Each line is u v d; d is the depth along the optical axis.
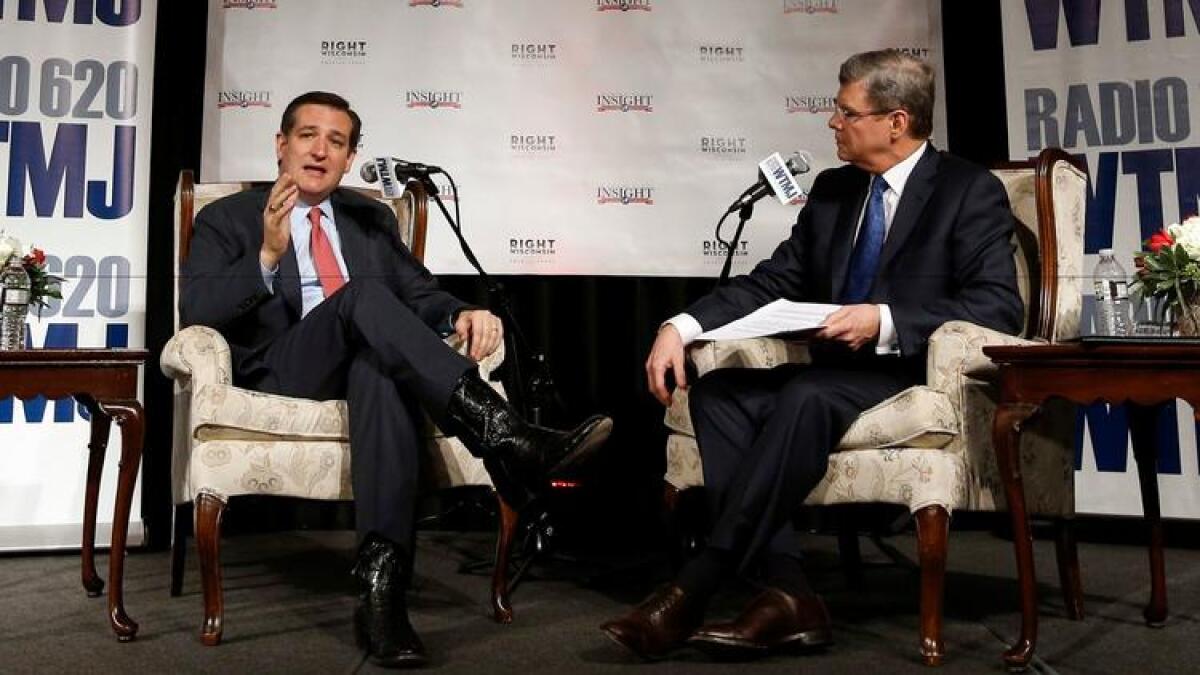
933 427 1.80
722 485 1.96
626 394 3.39
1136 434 2.08
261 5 3.27
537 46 3.32
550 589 2.45
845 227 2.27
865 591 2.41
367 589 1.79
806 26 3.39
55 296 2.32
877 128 2.19
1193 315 1.98
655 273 3.32
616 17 3.35
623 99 3.34
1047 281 2.23
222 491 1.92
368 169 2.43
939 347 1.90
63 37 3.11
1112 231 3.20
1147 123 3.20
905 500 1.80
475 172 3.29
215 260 2.27
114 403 1.95
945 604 2.25
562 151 3.31
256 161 3.24
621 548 3.13
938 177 2.19
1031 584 1.72
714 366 2.28
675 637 1.75
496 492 2.12
